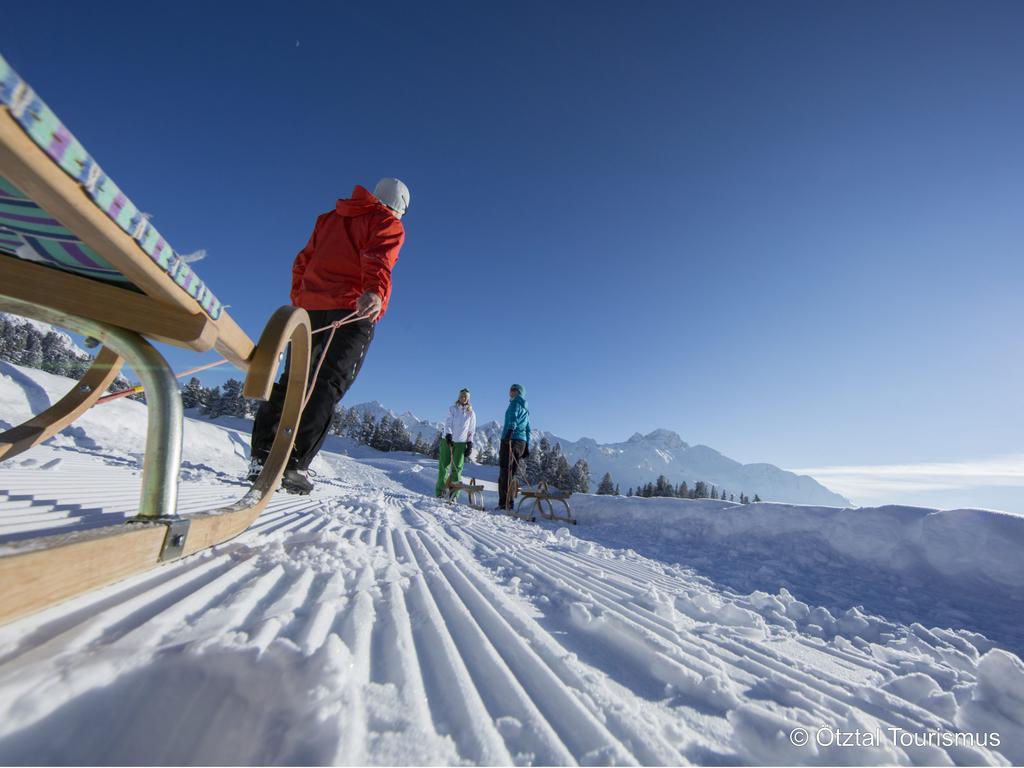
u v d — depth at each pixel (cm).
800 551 423
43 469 264
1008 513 351
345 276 368
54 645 68
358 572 142
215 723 57
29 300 94
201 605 92
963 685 138
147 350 110
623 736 76
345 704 60
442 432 1068
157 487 113
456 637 104
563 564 251
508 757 63
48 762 49
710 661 125
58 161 52
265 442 374
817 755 80
